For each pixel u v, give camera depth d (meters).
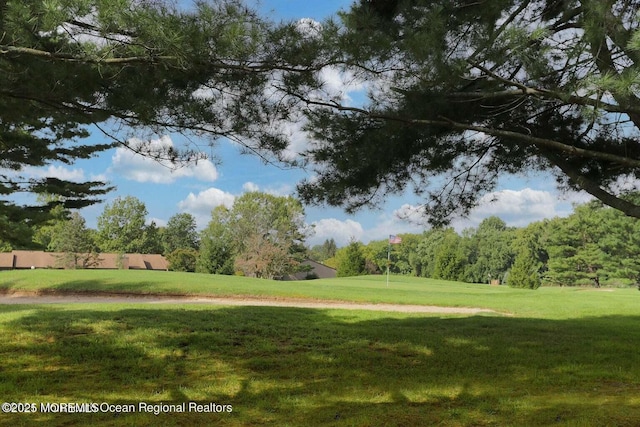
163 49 4.33
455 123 5.60
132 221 70.88
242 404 5.52
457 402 5.66
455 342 9.31
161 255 71.00
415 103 5.52
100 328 9.41
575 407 5.42
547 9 5.25
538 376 6.93
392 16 5.35
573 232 51.06
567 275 50.62
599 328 11.46
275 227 52.34
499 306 17.56
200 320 10.54
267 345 8.60
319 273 65.62
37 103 6.02
